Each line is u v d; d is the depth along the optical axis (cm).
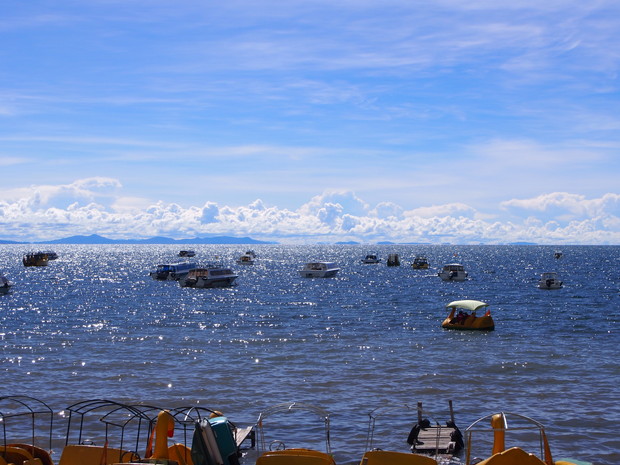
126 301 8619
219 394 3031
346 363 3794
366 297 9150
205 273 11381
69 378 3394
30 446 1764
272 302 8381
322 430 2475
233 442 1759
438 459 2034
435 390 3108
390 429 2483
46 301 8612
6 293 9931
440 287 11206
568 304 7856
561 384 3203
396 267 19775
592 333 5162
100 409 2770
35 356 4091
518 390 3089
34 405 2836
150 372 3541
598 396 2948
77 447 1764
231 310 7288
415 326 5688
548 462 1727
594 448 2241
